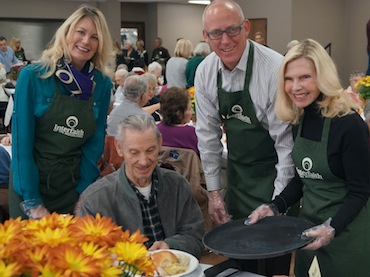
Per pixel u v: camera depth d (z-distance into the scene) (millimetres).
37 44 13836
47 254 847
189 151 3230
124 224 1893
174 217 1959
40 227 962
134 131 1798
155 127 1840
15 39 11305
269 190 2352
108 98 2420
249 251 1528
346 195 1862
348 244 1896
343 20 11828
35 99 2168
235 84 2248
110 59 2334
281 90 1912
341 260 1921
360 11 11508
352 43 11758
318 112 1851
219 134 2498
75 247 873
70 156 2295
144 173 1832
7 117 5969
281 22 11398
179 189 1976
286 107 1925
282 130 2166
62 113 2199
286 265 2383
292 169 2180
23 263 834
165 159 3250
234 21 2061
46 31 13906
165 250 1710
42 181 2266
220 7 2072
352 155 1793
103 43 2230
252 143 2318
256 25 12000
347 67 11922
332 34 11742
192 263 1664
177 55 7266
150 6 14992
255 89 2203
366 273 1947
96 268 837
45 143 2240
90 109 2271
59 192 2312
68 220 1021
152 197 1917
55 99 2184
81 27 2145
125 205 1884
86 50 2168
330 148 1824
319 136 1859
